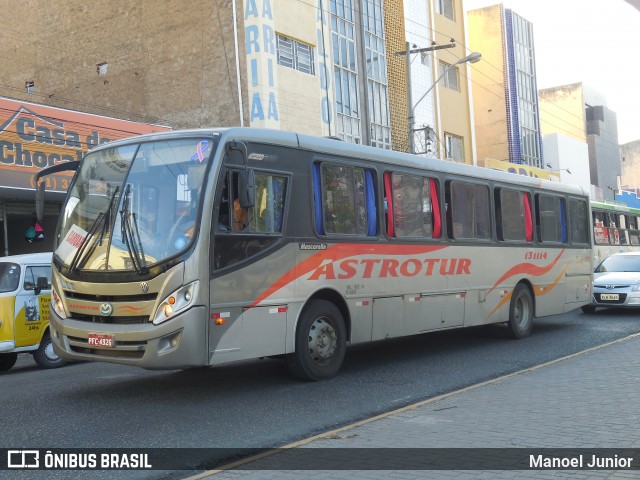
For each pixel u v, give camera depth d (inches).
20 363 528.4
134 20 1148.5
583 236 629.9
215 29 1041.5
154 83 1109.1
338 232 378.0
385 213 411.5
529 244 546.6
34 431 266.4
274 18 1011.3
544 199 576.4
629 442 227.3
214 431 265.3
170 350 295.1
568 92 2299.5
